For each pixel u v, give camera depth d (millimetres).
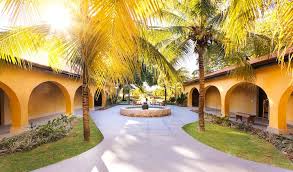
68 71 14734
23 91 10898
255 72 12156
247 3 4020
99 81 6781
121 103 33031
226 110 16766
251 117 14438
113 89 7258
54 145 8766
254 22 4277
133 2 2504
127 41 2975
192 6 10336
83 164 6676
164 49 11688
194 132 11781
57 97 21219
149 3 2609
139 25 2639
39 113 18031
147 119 17172
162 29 10922
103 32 2787
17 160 6910
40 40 7602
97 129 12531
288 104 14508
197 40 11586
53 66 9523
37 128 10719
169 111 20438
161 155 7609
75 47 7309
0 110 14141
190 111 23844
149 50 6832
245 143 9289
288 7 2756
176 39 11750
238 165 6625
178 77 8289
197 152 7961
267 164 6699
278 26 2912
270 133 10539
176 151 8094
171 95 38031
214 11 10109
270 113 11164
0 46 6930
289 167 6438
